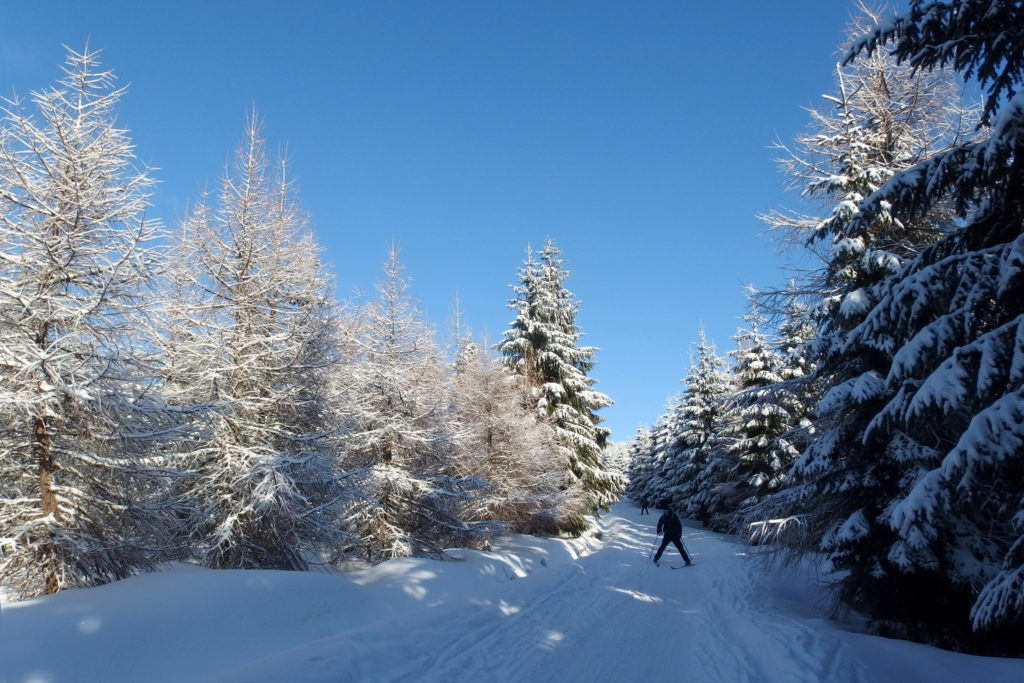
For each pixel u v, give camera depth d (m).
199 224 11.93
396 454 15.71
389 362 16.38
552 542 22.19
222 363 11.55
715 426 35.25
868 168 11.84
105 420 8.07
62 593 7.37
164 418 8.72
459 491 15.84
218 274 11.88
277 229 12.59
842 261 11.82
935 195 6.97
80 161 8.64
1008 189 6.37
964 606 9.20
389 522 14.90
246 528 10.84
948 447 9.64
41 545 7.79
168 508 9.33
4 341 7.77
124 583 8.01
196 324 11.70
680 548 17.12
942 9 6.31
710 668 6.79
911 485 9.41
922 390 6.11
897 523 6.75
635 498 73.81
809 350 11.27
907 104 12.52
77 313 8.00
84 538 8.01
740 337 28.69
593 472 27.58
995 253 6.28
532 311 29.48
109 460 8.27
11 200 8.26
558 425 27.39
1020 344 5.43
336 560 13.32
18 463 8.16
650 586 13.31
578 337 31.19
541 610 9.86
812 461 10.55
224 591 7.98
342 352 15.28
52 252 8.16
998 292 5.88
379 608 9.81
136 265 8.64
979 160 6.34
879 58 12.53
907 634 9.59
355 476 12.56
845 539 9.75
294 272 12.71
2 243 8.31
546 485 22.53
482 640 7.71
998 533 9.10
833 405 10.25
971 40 6.29
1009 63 6.23
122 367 8.24
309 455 11.12
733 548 20.03
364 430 15.00
